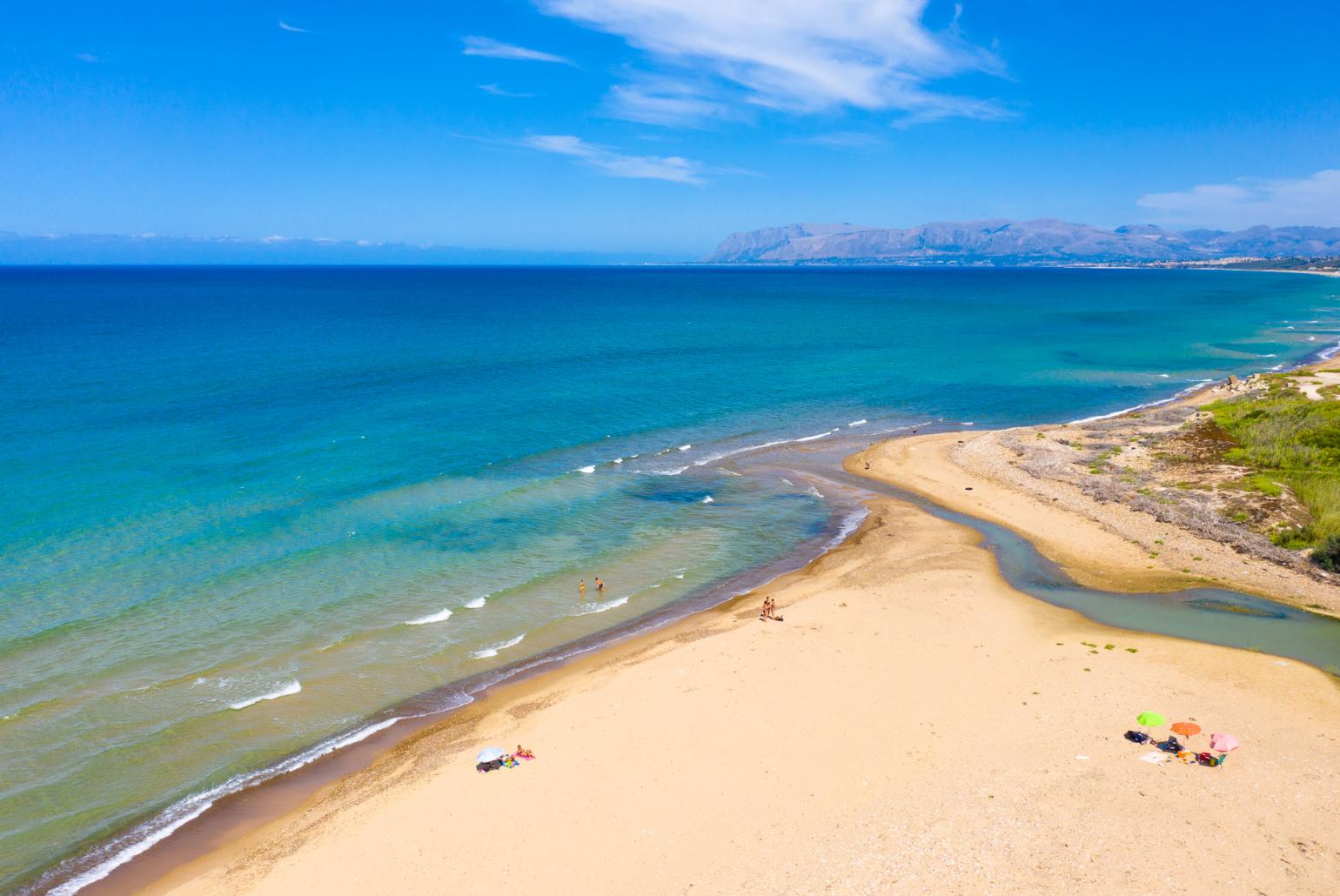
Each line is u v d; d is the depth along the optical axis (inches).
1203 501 1834.4
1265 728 1012.5
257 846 850.8
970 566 1609.3
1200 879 758.5
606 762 970.1
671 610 1440.7
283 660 1216.2
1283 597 1428.4
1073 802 870.4
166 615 1330.0
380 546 1653.5
